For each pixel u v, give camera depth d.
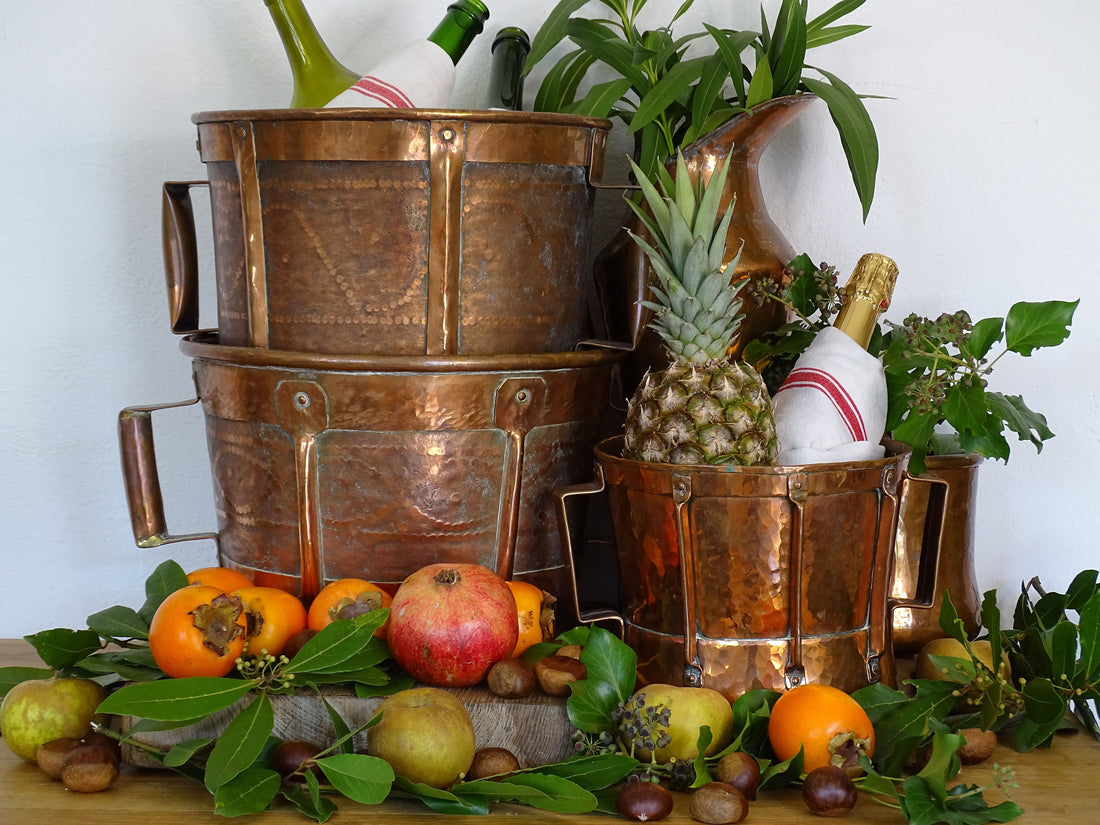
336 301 0.91
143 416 1.00
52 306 1.25
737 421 0.86
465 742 0.77
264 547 0.97
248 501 0.97
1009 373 1.21
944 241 1.21
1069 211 1.19
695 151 1.04
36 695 0.83
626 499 0.89
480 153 0.89
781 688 0.85
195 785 0.80
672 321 0.88
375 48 1.23
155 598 0.93
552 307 0.96
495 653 0.84
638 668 0.90
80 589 1.29
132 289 1.26
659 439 0.87
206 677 0.79
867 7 1.19
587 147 0.95
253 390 0.94
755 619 0.86
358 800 0.72
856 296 0.96
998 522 1.23
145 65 1.23
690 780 0.79
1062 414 1.21
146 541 1.01
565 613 1.03
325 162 0.88
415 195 0.88
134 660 0.87
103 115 1.24
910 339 0.95
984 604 0.87
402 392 0.90
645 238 1.04
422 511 0.93
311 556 0.95
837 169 1.21
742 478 0.82
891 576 0.91
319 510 0.94
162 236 1.14
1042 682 0.82
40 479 1.27
